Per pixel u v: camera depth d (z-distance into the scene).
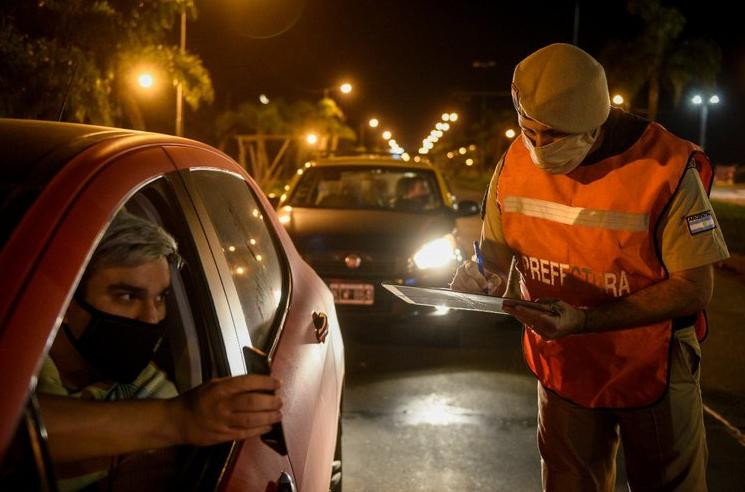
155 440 1.43
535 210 2.40
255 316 2.16
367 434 4.70
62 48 8.21
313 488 2.20
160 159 1.81
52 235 1.29
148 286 1.70
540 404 2.60
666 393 2.34
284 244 2.89
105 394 1.74
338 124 38.41
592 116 2.14
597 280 2.35
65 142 1.61
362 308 6.20
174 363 1.87
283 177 35.59
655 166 2.22
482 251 2.66
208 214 2.04
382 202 7.58
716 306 8.98
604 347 2.36
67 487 1.60
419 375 5.83
